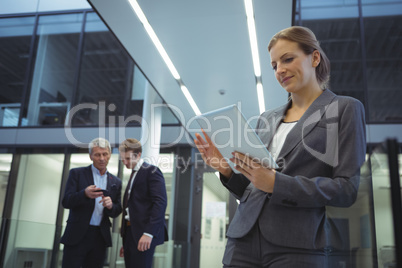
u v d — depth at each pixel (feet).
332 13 29.01
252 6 12.62
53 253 10.09
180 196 25.81
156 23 13.89
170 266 17.61
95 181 10.58
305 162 3.84
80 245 9.62
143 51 15.83
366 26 28.60
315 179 3.54
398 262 2.86
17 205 27.17
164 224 10.11
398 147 3.11
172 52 15.75
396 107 26.30
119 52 31.07
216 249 24.43
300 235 3.55
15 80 31.01
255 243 3.75
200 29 14.08
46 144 28.12
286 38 4.25
